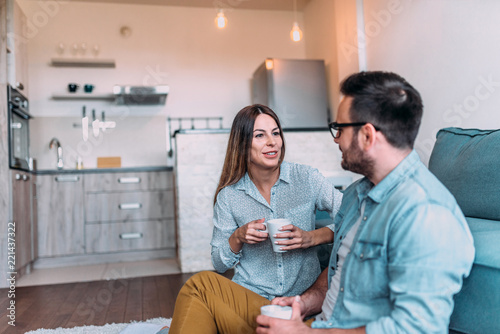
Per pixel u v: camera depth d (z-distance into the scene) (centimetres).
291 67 452
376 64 334
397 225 81
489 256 85
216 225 144
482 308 85
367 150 90
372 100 88
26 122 444
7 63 380
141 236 446
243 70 526
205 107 517
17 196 364
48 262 432
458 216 84
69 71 490
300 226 141
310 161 397
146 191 449
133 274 372
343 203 116
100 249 438
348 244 99
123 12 503
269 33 532
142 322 224
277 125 139
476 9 223
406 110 88
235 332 110
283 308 92
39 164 480
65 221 432
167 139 509
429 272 76
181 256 368
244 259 140
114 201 443
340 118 93
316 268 139
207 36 520
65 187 434
